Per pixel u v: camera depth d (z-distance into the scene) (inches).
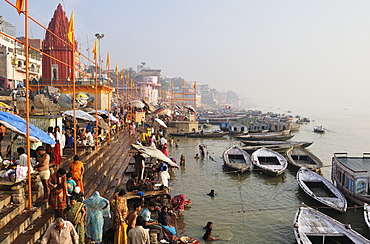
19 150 348.2
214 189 799.7
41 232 309.4
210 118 3346.5
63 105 1005.2
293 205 690.8
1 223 285.4
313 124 3612.2
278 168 947.3
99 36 881.5
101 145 836.0
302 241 470.0
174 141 1679.4
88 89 1296.8
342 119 4980.3
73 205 306.3
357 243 468.1
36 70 1941.4
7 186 327.3
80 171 396.2
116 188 567.2
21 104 935.0
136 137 1185.4
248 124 2342.5
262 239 525.3
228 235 533.6
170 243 442.9
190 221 585.9
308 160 1082.1
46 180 358.9
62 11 1338.6
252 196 748.6
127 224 352.2
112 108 1863.9
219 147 1503.4
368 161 862.5
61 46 1310.3
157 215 498.9
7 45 1772.9
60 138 519.8
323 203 656.4
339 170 786.2
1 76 1566.2
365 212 576.1
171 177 909.2
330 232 499.5
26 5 325.7
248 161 1020.5
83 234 308.5
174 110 2901.1
